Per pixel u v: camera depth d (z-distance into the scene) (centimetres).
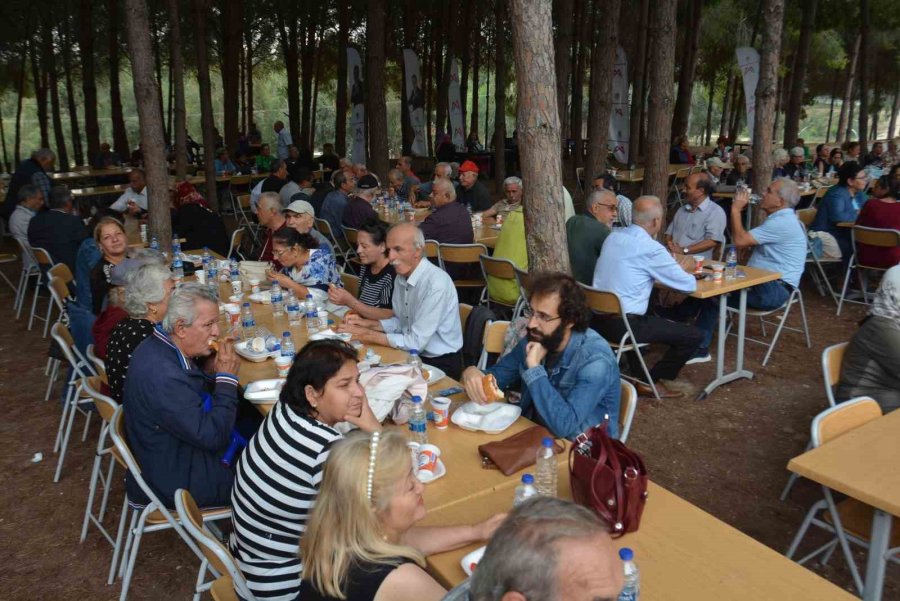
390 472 158
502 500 211
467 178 843
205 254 594
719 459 391
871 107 2558
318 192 862
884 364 301
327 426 206
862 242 615
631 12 1791
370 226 430
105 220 459
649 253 431
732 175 1031
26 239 683
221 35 1797
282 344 341
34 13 1777
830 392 307
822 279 745
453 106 1591
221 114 3167
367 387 262
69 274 555
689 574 171
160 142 573
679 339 446
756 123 680
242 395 340
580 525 114
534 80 341
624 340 433
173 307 263
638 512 188
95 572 308
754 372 512
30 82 2252
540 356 260
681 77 1631
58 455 415
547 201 357
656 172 658
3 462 407
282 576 200
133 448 265
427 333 363
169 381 254
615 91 1266
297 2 1816
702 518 195
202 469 266
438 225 623
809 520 259
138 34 549
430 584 155
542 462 214
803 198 1012
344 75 1639
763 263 526
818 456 224
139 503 270
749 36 2106
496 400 279
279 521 200
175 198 742
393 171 938
